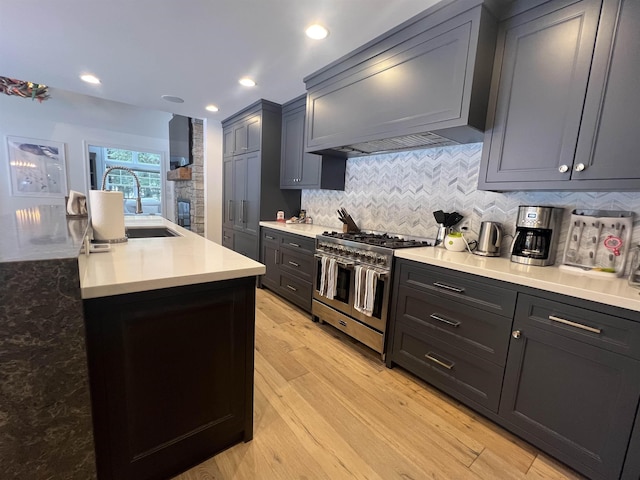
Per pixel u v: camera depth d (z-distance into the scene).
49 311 0.77
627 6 1.28
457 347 1.71
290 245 3.21
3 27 2.07
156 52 2.40
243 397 1.39
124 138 5.72
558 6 1.47
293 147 3.55
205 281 1.12
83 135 5.29
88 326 0.93
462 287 1.67
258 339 2.48
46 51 2.42
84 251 1.08
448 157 2.34
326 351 2.33
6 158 4.70
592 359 1.22
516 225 1.79
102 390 0.99
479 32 1.61
